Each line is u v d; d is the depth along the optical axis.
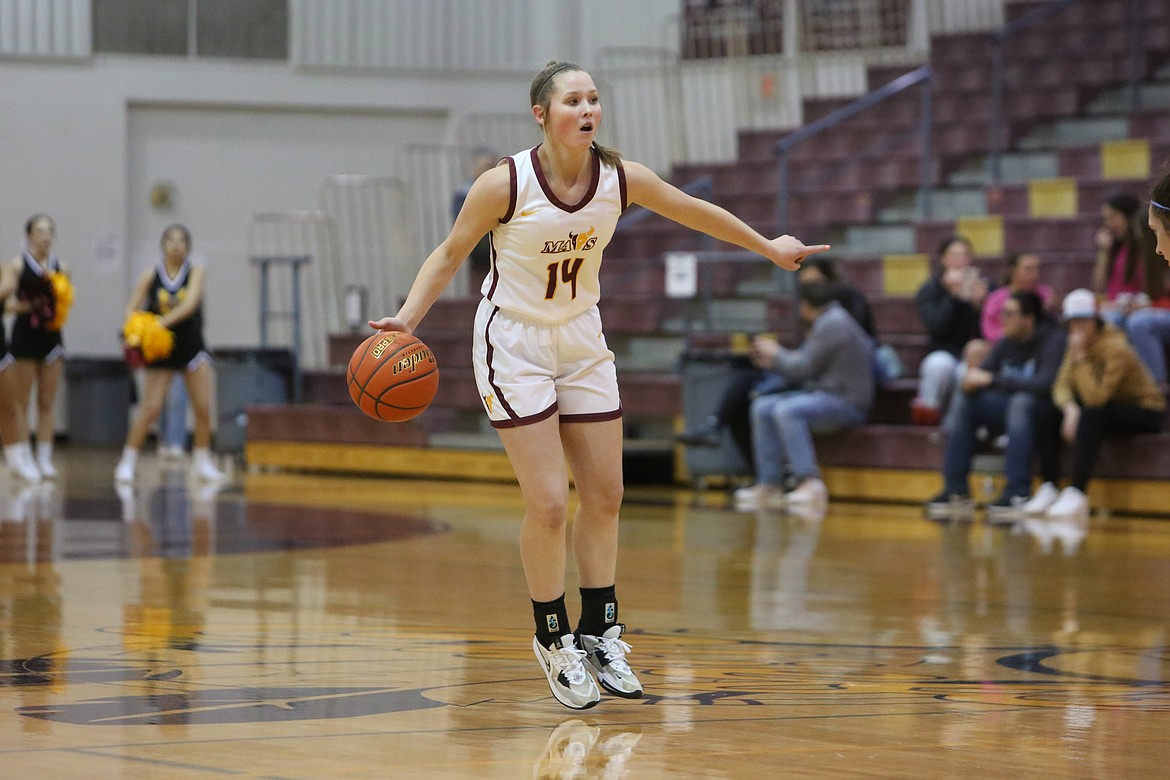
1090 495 19.58
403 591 11.36
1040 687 7.56
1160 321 19.72
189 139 33.66
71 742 5.97
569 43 34.12
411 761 5.70
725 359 22.69
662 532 16.64
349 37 33.94
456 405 26.39
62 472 25.92
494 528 16.77
